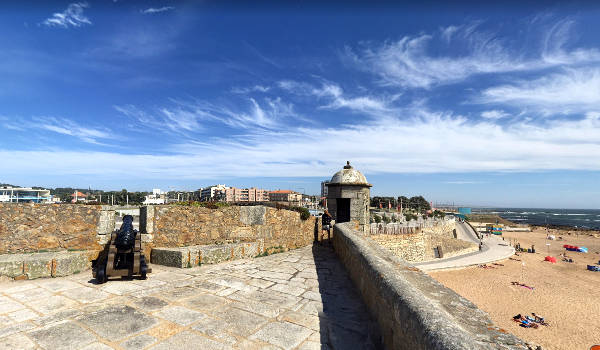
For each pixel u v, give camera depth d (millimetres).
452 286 23188
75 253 5977
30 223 6004
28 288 4883
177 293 4773
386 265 3678
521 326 16391
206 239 7902
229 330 3447
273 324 3637
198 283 5387
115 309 4031
